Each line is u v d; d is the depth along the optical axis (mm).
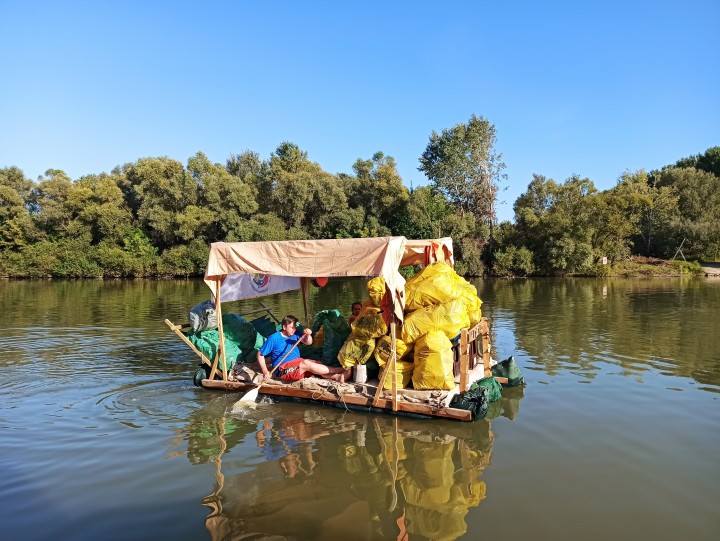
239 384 7145
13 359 9211
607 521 3752
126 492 4238
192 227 35750
